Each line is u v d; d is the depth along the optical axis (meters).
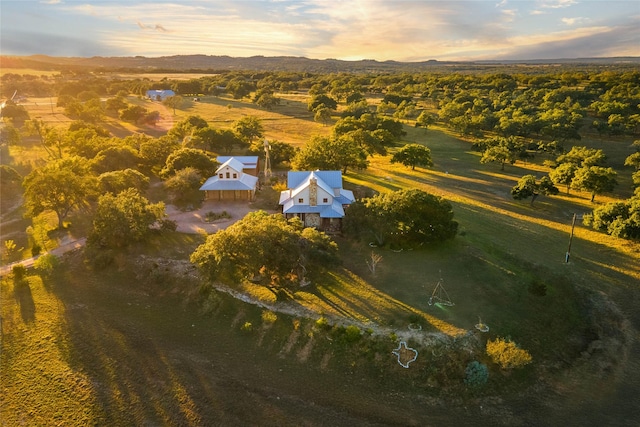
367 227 63.56
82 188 71.00
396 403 38.84
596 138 151.00
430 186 96.38
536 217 80.56
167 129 161.75
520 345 45.06
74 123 133.38
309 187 70.19
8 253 63.03
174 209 78.75
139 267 58.78
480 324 46.31
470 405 38.88
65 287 55.16
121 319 49.31
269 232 51.97
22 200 84.25
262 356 44.12
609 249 66.75
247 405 37.88
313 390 39.94
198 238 66.75
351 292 52.44
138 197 66.81
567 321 50.47
